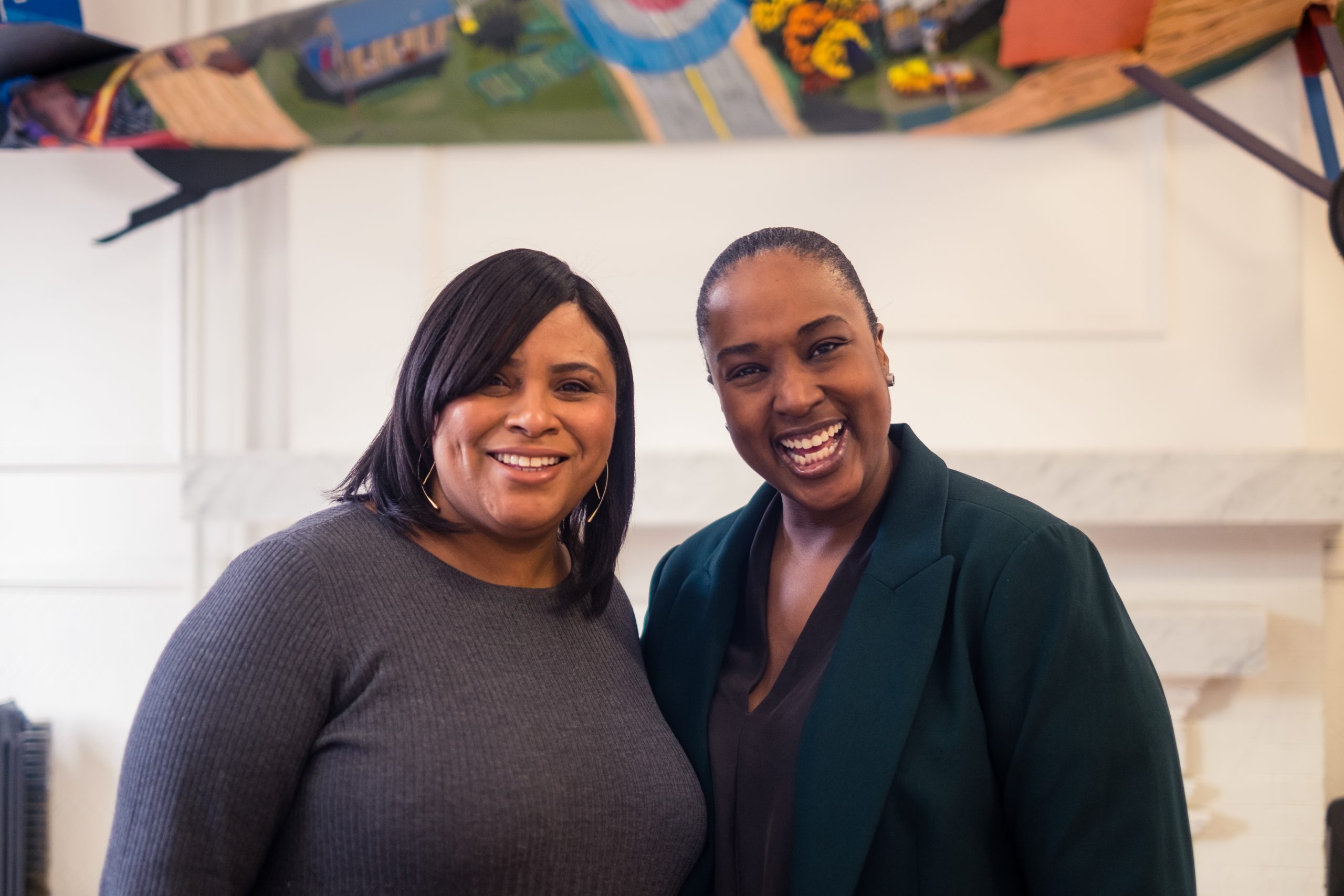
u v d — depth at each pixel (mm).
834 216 2535
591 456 1122
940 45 2336
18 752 2627
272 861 1006
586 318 1137
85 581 2742
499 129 2498
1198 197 2443
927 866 996
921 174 2516
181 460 2736
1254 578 2426
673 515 2396
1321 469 2264
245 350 2738
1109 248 2471
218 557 2711
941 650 1065
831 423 1100
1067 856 982
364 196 2605
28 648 2750
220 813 936
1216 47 2262
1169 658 2330
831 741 1040
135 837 935
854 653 1071
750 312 1087
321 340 2613
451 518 1131
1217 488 2293
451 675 1033
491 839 974
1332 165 2211
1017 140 2490
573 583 1198
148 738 958
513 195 2588
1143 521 2318
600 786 1045
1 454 2766
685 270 2559
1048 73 2324
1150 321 2459
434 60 2455
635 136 2486
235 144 2541
